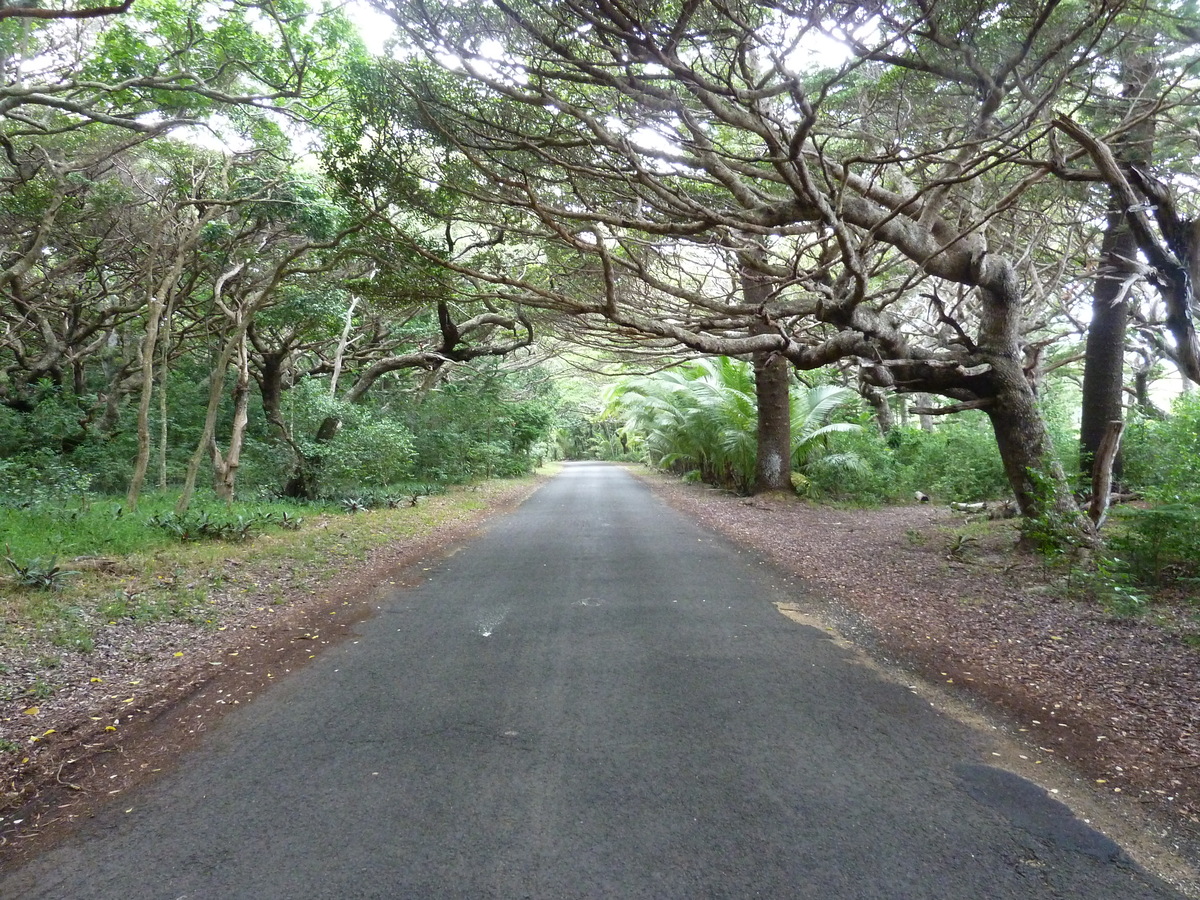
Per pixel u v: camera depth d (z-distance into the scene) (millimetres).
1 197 13453
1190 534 7387
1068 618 6504
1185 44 7172
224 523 10914
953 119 7867
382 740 4047
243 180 12719
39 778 3660
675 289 9602
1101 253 11039
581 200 8734
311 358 22516
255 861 2875
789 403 20047
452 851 2928
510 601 7527
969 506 14617
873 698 4645
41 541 8961
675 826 3100
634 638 6051
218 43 11852
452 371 26203
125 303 16953
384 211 9477
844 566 9359
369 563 9922
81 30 12180
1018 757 3785
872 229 7883
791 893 2635
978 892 2645
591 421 57844
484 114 8430
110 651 5723
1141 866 2828
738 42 6508
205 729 4246
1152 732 4078
